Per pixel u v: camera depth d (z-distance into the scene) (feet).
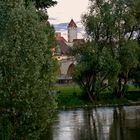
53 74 88.63
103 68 265.54
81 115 208.23
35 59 82.12
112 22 272.10
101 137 133.80
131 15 274.57
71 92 305.53
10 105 80.64
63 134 141.90
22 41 82.28
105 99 279.90
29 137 83.71
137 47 274.98
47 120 85.25
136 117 188.85
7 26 83.15
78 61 273.95
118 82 286.46
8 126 81.20
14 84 80.38
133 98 291.79
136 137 131.44
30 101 81.15
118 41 276.82
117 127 156.15
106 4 272.10
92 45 269.64
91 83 276.62
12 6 86.17
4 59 80.74
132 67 280.72
